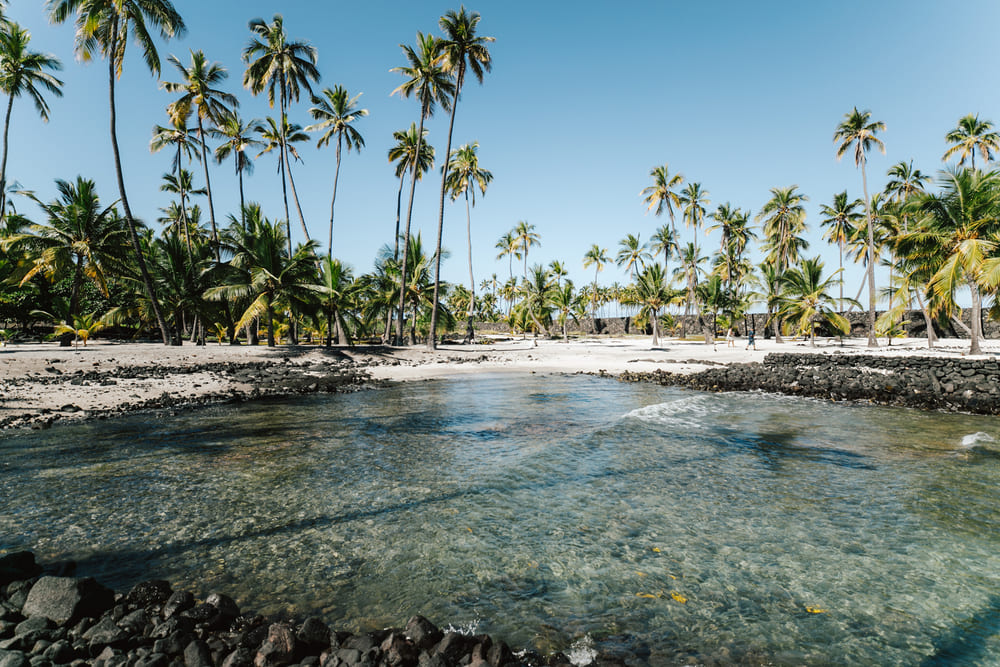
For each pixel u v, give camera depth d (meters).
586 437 9.52
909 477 7.05
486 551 4.64
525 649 3.13
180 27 22.05
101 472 7.07
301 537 4.93
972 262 20.72
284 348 27.17
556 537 4.98
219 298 26.58
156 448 8.56
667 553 4.62
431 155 37.38
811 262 37.50
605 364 27.81
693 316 57.81
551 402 14.57
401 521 5.37
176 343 28.59
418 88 30.84
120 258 27.58
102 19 20.91
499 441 9.27
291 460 7.84
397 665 2.81
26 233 26.22
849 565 4.37
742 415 12.55
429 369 25.17
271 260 26.98
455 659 2.92
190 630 3.19
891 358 22.12
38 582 3.48
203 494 6.16
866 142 33.66
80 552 4.52
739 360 28.17
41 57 28.55
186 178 38.38
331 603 3.70
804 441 9.41
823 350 32.78
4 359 16.67
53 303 31.34
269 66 30.83
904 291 27.31
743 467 7.57
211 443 9.00
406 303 35.12
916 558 4.49
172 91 29.47
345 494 6.22
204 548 4.64
